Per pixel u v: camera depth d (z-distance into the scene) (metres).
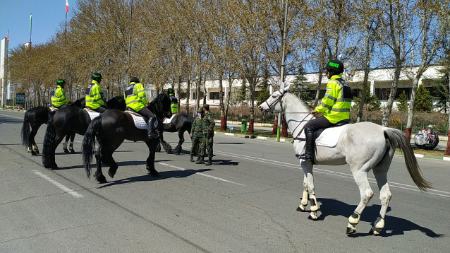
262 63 26.47
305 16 23.02
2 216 6.39
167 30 31.56
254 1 25.39
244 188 9.14
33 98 75.38
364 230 6.41
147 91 43.69
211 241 5.53
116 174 10.36
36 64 59.50
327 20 21.83
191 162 13.07
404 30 20.11
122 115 9.31
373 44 21.78
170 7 31.14
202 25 28.84
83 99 12.58
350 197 8.75
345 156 6.24
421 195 9.48
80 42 44.19
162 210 7.00
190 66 31.67
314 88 43.62
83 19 44.06
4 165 10.98
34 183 8.84
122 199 7.70
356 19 20.47
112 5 41.56
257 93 50.50
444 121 34.59
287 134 27.22
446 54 20.38
